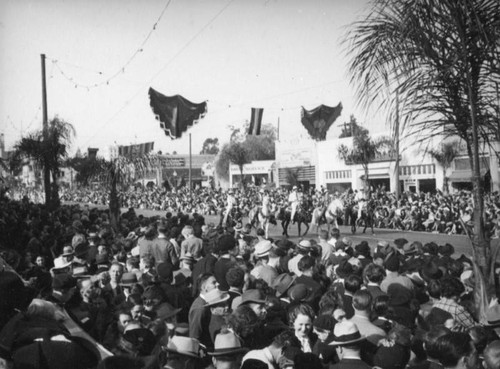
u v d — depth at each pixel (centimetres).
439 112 636
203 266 727
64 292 533
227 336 400
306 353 373
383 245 936
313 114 2967
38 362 267
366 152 3569
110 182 2098
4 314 293
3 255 675
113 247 960
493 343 335
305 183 5119
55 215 2106
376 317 485
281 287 637
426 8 567
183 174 8062
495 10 574
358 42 636
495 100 610
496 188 2777
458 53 586
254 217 2684
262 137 6894
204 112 1991
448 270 711
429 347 356
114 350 448
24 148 2411
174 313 518
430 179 3541
